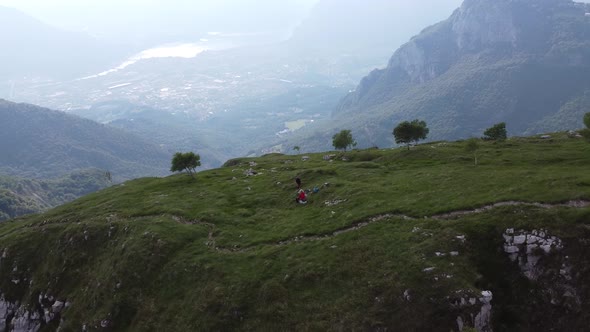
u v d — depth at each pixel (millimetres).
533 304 41219
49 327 65875
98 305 60469
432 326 39281
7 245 82000
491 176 60500
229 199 80500
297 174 85875
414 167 78500
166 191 93500
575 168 61500
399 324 40062
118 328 56000
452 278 41469
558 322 39781
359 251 48750
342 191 67500
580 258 40969
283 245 55531
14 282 76250
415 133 103625
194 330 48281
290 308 45312
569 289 40469
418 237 47656
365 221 55031
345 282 45656
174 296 54969
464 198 53531
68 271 71125
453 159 78438
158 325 52062
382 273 44531
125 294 58906
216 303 49219
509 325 40844
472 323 39344
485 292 40500
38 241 81125
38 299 70562
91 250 73000
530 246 43312
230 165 130125
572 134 97812
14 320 71438
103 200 96750
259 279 50094
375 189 64875
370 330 40344
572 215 43719
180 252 61781
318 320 42938
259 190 82688
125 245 66750
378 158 94500
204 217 70750
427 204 54500
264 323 45000
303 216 63656
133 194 95375
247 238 60594
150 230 67812
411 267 43719
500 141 100062
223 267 54531
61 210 97812
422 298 40781
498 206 49312
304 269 48844
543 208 46562
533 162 69438
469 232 46281
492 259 44250
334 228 55531
